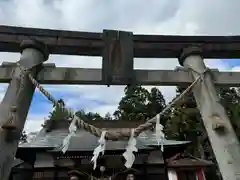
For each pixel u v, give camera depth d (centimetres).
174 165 1061
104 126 1379
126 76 458
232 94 2258
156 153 1143
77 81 457
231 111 1842
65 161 1013
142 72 484
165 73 490
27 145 1073
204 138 1939
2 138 322
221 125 370
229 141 366
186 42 532
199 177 1049
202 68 484
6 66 438
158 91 2970
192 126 2017
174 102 396
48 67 462
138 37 512
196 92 449
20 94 385
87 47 495
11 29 481
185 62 512
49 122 1400
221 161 354
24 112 377
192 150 1964
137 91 2908
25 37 482
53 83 459
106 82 458
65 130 1370
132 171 905
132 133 340
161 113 363
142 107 2778
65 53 512
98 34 504
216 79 488
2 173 300
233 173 331
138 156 1088
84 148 1001
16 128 343
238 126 1634
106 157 987
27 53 452
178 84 491
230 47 528
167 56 544
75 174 780
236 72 505
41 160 1049
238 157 347
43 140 1172
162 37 525
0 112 356
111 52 473
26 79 409
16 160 1279
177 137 2084
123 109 2838
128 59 471
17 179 1087
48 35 490
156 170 1091
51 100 357
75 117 346
